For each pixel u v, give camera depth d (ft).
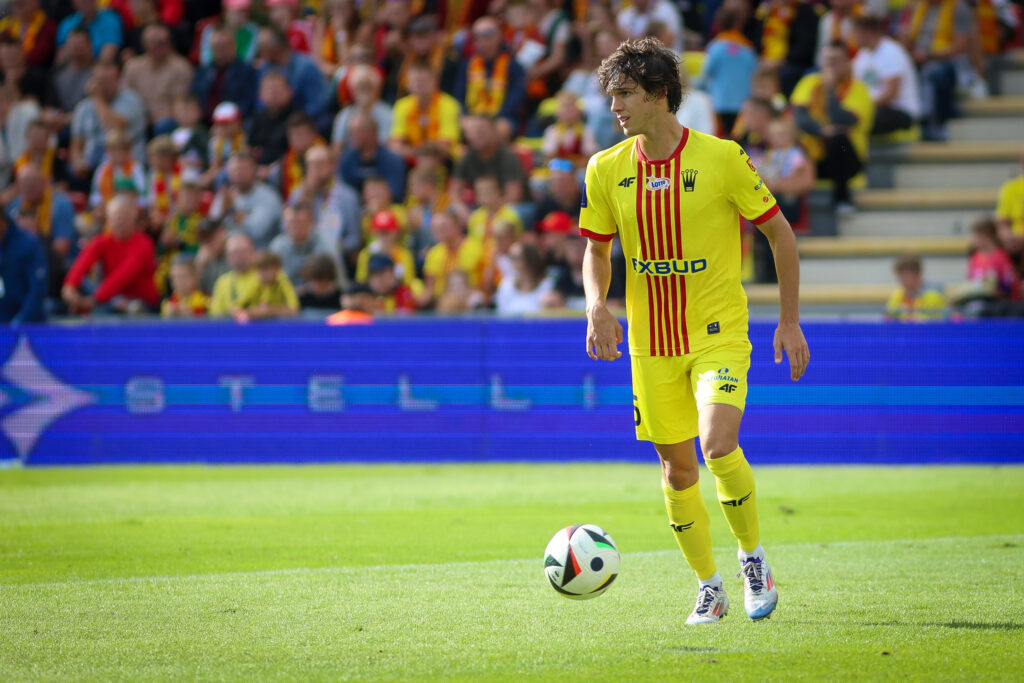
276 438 117.70
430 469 112.16
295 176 147.33
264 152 155.02
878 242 142.20
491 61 155.74
